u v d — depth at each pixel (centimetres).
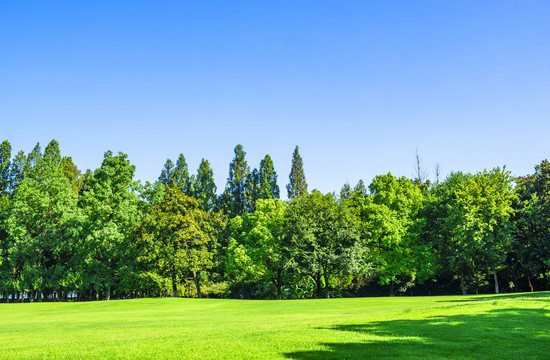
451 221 4966
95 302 4469
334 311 2655
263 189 8256
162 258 5266
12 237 5628
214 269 6656
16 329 2030
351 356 1056
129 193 5866
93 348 1233
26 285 5409
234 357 1068
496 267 5147
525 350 1118
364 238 5266
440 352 1095
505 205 4762
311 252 4825
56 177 6025
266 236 5491
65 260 6053
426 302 3117
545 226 4594
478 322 1559
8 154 7831
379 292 6222
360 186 10275
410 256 5284
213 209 8294
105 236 5375
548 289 5228
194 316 2656
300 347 1165
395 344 1195
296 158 8875
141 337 1492
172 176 8756
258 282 6125
